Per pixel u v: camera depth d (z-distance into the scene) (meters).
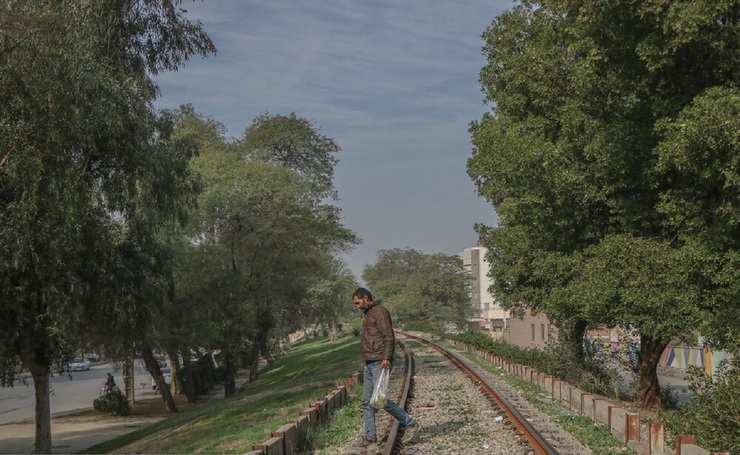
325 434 10.97
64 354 21.61
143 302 22.25
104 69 18.16
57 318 18.08
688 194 12.70
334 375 27.70
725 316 11.99
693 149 10.95
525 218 17.52
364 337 10.41
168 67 21.52
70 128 16.39
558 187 15.07
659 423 9.34
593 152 14.06
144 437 24.78
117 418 40.03
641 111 13.53
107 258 20.17
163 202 21.61
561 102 16.83
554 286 17.73
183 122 47.88
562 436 10.88
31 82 15.77
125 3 19.91
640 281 12.93
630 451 9.71
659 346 16.80
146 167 19.95
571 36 15.06
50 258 17.09
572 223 16.14
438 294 105.62
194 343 33.44
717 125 10.29
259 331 49.25
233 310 35.72
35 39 16.05
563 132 15.41
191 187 24.41
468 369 23.77
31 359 20.14
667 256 12.78
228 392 38.72
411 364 26.95
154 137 21.48
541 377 18.58
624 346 19.62
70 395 56.44
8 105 16.38
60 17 16.55
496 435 10.92
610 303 13.77
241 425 15.69
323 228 41.97
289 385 26.84
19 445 30.34
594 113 15.00
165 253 23.25
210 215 35.47
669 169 13.15
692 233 12.95
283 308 50.31
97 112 17.00
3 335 18.25
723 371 9.95
